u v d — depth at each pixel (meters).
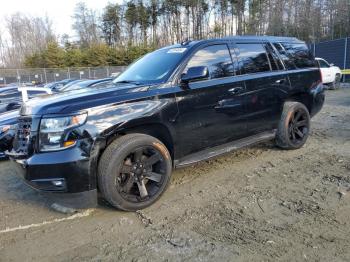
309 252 2.85
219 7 65.12
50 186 3.42
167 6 66.25
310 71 5.95
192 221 3.49
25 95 8.78
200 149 4.41
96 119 3.49
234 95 4.63
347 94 15.13
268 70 5.25
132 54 56.06
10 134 6.26
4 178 5.26
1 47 73.62
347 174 4.55
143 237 3.24
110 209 3.86
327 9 41.91
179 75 4.18
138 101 3.77
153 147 3.82
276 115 5.35
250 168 4.99
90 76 38.91
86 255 3.00
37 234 3.42
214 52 4.61
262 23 52.00
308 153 5.59
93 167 3.48
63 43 69.75
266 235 3.14
